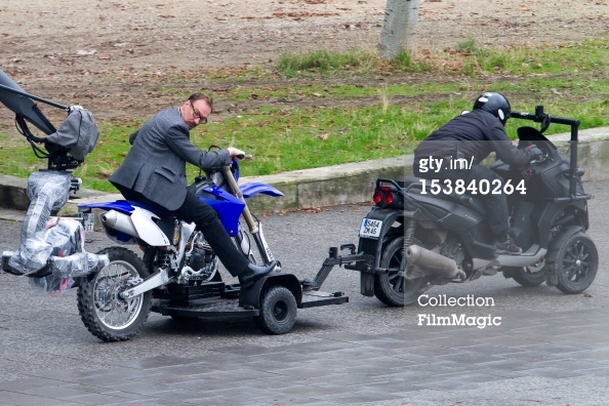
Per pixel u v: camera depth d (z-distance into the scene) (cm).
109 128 3100
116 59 4150
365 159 2884
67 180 1655
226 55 4191
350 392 1374
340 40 4466
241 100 3456
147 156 1658
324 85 3662
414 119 3203
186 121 1689
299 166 2797
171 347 1619
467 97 3472
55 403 1345
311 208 2656
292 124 3188
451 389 1372
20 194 2555
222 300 1747
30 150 2920
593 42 4409
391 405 1317
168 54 4228
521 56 4028
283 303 1700
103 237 2339
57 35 4650
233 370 1489
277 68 3900
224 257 1667
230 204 1686
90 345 1628
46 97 3494
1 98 1655
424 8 5288
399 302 1844
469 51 4131
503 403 1312
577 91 3597
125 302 1648
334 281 2044
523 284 1644
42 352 1589
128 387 1411
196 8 5334
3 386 1420
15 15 5109
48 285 1620
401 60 3900
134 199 1672
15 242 2281
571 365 1438
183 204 1650
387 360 1524
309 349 1597
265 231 2430
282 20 4966
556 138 2778
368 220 1823
